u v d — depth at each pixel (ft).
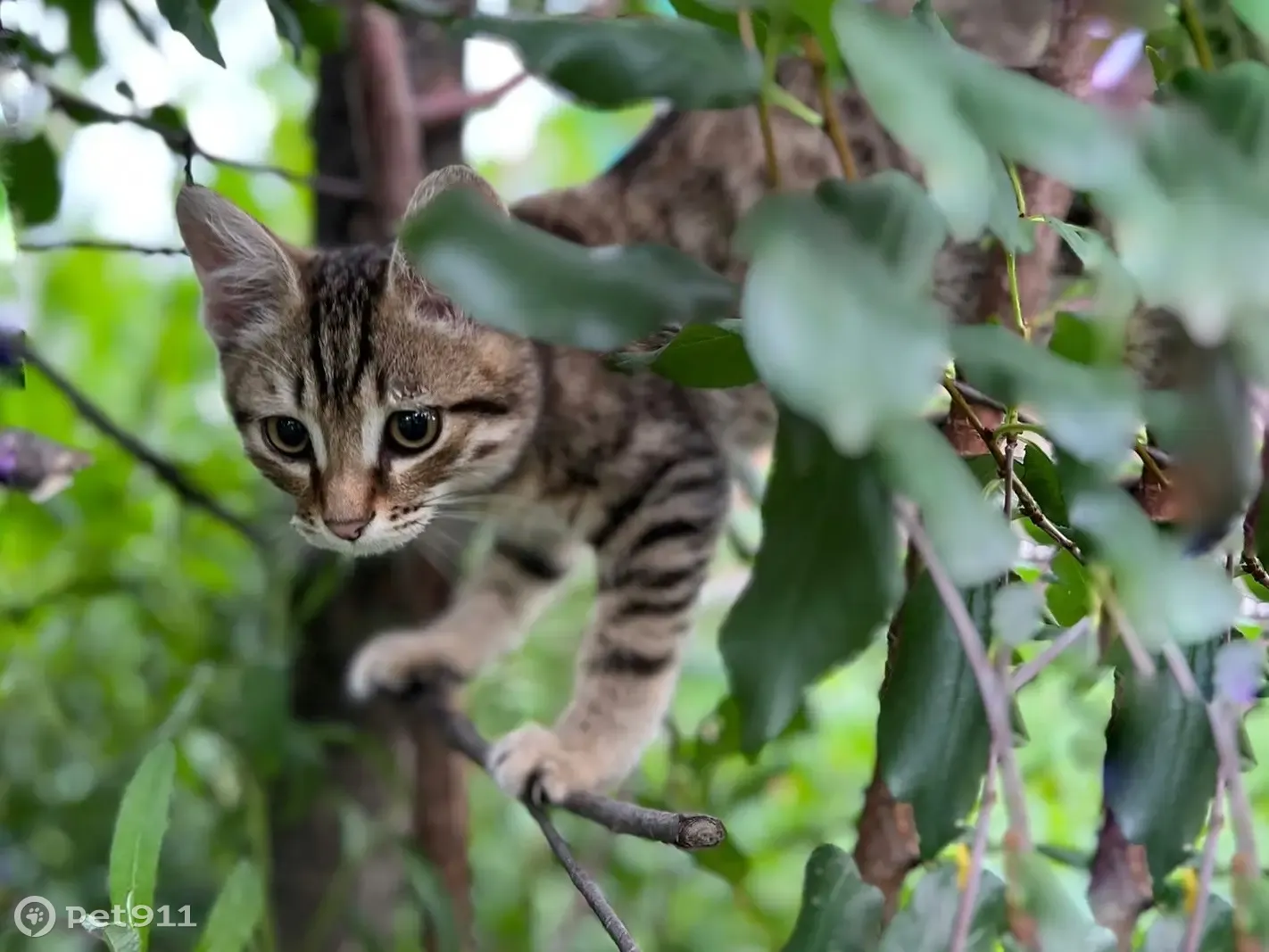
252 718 1.45
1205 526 0.79
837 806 1.82
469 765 1.74
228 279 1.40
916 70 0.61
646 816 1.13
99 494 1.70
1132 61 1.06
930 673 0.89
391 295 1.35
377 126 1.55
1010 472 0.92
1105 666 0.99
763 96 0.74
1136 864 1.10
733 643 0.71
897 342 0.54
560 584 1.65
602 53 0.78
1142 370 0.99
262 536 1.61
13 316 1.12
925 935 0.88
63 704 1.70
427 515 1.41
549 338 0.64
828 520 0.69
